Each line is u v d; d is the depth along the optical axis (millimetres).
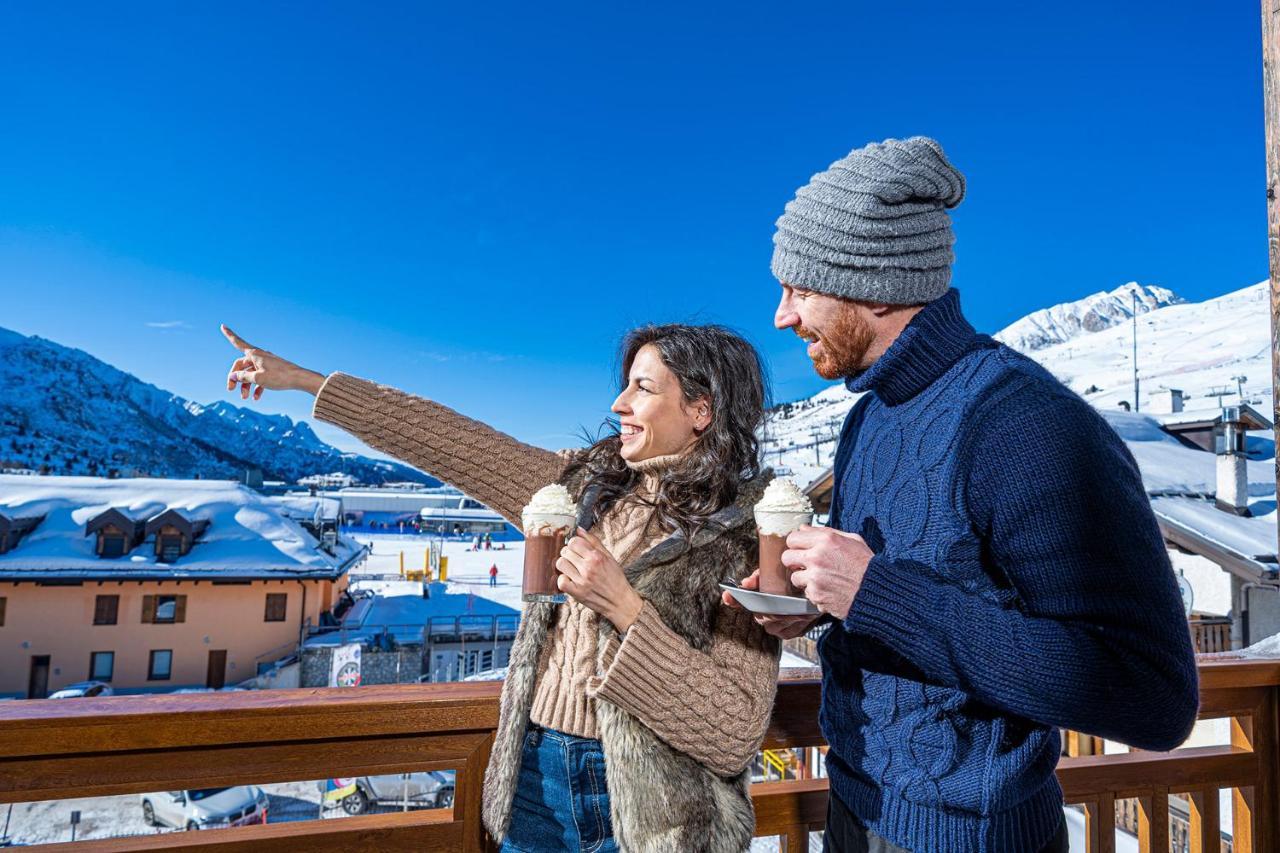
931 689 1132
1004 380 1104
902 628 1009
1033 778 1106
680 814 1282
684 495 1465
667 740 1286
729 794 1341
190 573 28781
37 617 28016
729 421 1491
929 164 1190
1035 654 944
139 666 28766
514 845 1453
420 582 49094
